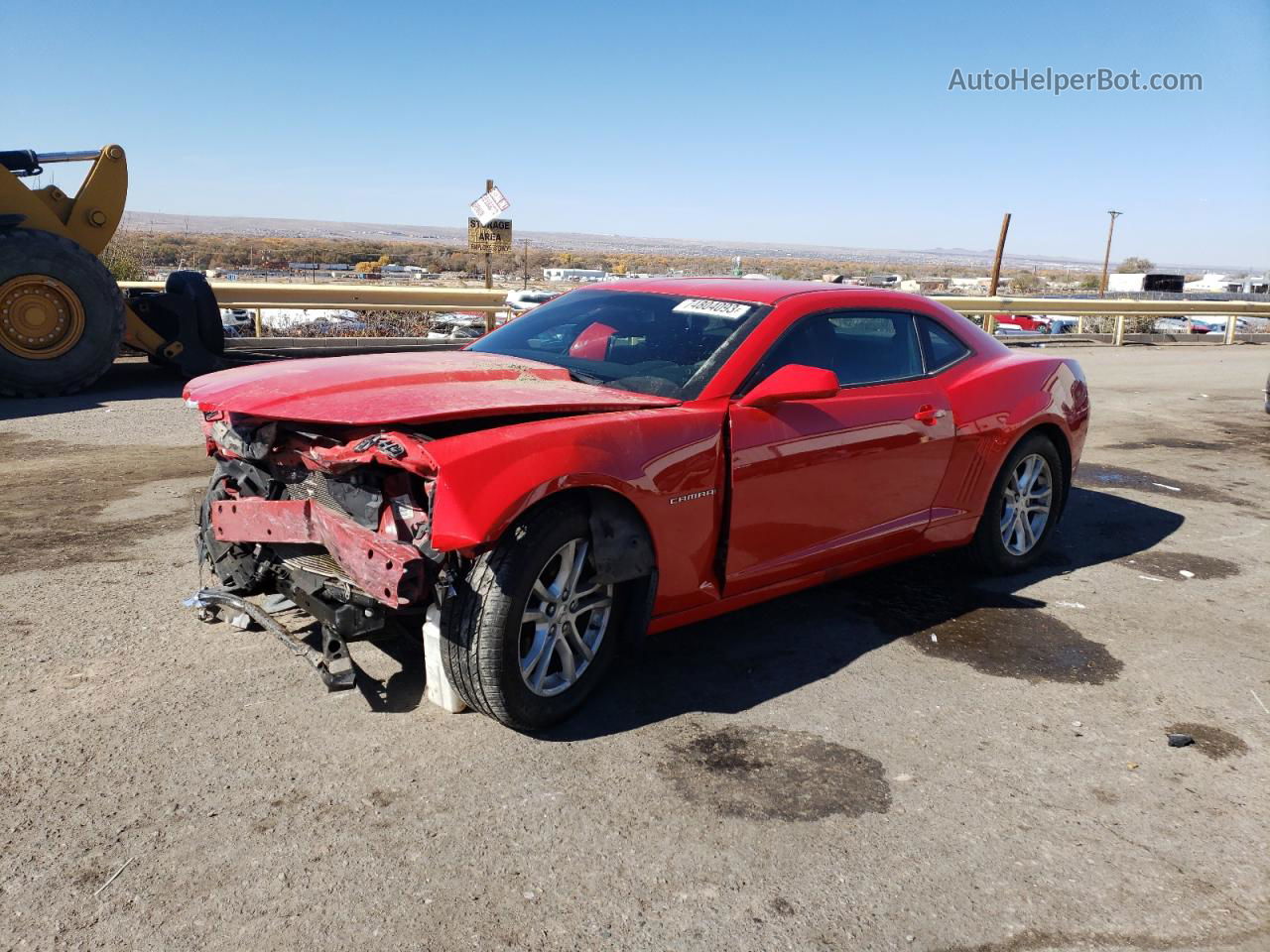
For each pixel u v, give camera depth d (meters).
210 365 11.16
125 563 4.69
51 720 3.17
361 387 3.28
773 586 3.91
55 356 9.55
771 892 2.51
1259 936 2.42
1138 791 3.08
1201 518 6.57
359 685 3.49
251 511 3.34
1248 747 3.40
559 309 4.57
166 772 2.91
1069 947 2.36
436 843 2.63
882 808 2.92
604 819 2.78
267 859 2.53
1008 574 5.16
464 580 3.00
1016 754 3.28
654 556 3.37
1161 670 4.02
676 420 3.41
